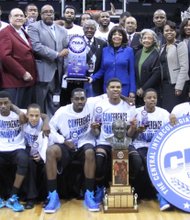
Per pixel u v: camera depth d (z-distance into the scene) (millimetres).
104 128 3877
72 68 4371
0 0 7879
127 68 4379
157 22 4785
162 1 8117
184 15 5543
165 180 3678
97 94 4496
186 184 3672
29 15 5105
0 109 3773
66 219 3438
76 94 3809
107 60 4359
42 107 4426
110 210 3576
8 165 3824
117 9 8000
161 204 3637
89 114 3898
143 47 4430
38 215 3523
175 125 3793
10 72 4254
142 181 3908
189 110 3971
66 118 3855
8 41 4223
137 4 7973
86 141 3885
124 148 3639
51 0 7883
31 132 3820
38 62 4398
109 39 4395
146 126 3910
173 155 3730
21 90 4270
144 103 4227
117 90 3848
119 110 3889
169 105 4379
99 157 3703
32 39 4363
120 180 3637
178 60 4324
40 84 4410
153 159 3727
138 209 3664
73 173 3928
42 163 3818
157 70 4371
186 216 3518
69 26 4914
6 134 3801
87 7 7902
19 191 3785
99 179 3826
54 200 3619
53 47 4402
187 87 4402
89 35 4559
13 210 3619
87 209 3664
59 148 3717
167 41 4426
